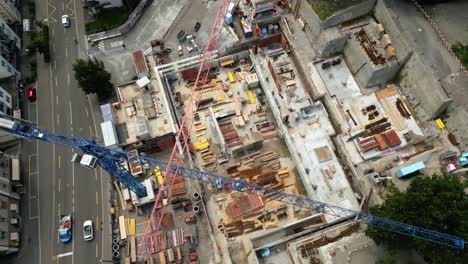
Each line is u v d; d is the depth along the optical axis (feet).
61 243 278.87
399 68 286.46
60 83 328.08
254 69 322.34
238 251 264.93
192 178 285.23
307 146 287.28
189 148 300.20
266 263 258.37
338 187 273.33
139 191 278.26
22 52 341.00
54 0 353.51
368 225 235.61
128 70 329.93
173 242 274.77
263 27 327.67
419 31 276.21
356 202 269.23
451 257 212.64
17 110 312.50
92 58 332.60
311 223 270.26
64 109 319.47
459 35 278.26
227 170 293.43
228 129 304.09
